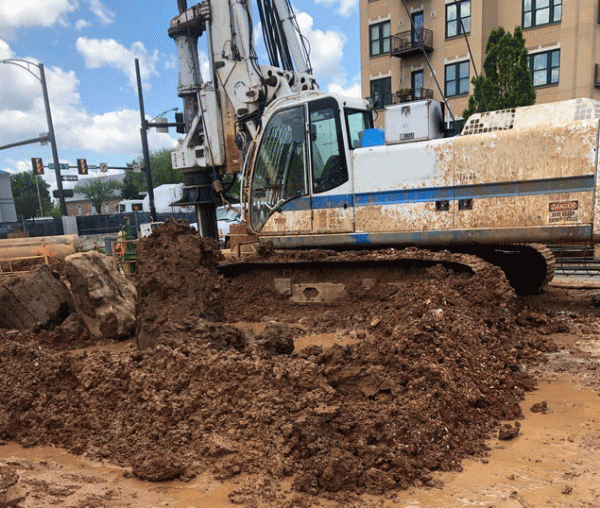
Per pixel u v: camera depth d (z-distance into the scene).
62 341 7.34
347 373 4.30
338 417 3.83
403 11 26.20
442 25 25.11
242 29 9.79
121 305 7.57
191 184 11.21
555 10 22.77
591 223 6.18
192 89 10.94
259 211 8.40
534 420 4.16
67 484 3.48
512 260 8.64
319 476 3.34
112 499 3.27
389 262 7.39
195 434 3.88
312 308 8.03
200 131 10.93
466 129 7.05
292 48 10.52
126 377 4.65
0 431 4.36
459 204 6.89
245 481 3.41
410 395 4.09
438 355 4.69
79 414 4.43
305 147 7.82
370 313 7.34
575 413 4.24
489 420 4.14
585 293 8.75
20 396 4.58
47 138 25.03
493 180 6.66
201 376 4.43
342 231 7.68
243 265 8.46
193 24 10.52
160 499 3.26
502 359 5.28
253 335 5.77
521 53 18.41
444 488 3.24
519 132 6.51
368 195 7.45
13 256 15.25
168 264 6.29
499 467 3.47
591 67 22.25
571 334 6.46
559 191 6.32
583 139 6.14
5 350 5.47
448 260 6.81
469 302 6.40
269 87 9.89
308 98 7.77
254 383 4.18
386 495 3.20
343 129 7.54
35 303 7.74
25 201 76.31
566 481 3.27
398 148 7.22
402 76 26.91
